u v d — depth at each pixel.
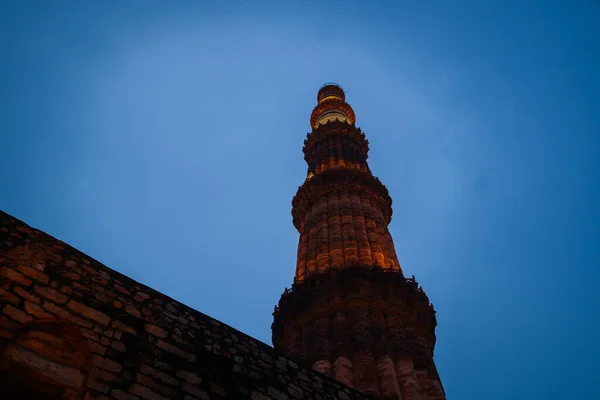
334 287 34.03
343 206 43.50
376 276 34.56
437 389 28.89
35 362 12.24
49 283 13.55
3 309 12.49
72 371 12.56
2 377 11.80
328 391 16.80
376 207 45.12
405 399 27.20
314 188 47.41
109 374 12.84
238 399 14.47
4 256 13.33
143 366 13.48
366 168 52.38
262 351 16.31
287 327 34.47
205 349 15.00
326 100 67.38
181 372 13.99
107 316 13.88
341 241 39.50
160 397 13.16
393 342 30.75
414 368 30.02
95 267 14.75
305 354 30.88
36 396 11.97
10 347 12.11
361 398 17.41
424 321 34.16
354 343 30.30
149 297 15.12
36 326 12.75
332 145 54.44
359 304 32.84
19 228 14.13
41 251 14.04
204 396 13.88
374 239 40.00
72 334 13.09
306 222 44.25
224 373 14.81
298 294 34.88
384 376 28.02
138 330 14.14
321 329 31.88
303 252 40.56
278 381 15.84
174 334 14.72
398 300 33.59
